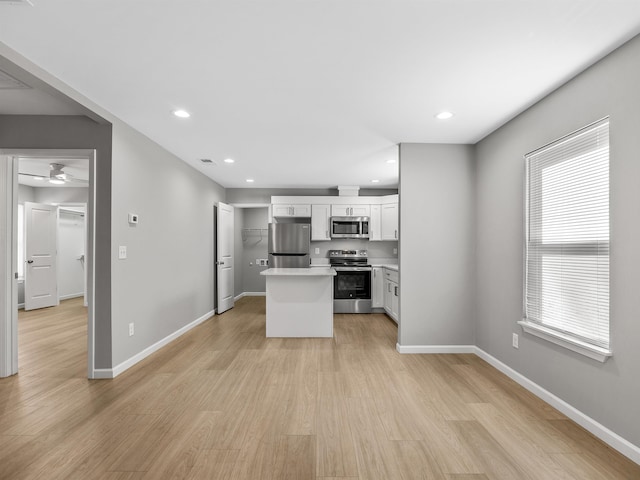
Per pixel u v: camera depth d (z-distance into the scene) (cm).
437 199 391
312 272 455
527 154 292
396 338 457
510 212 319
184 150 425
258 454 199
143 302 369
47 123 311
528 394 282
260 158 464
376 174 564
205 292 569
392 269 563
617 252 203
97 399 270
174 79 244
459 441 213
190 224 504
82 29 186
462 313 391
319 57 216
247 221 800
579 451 202
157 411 251
